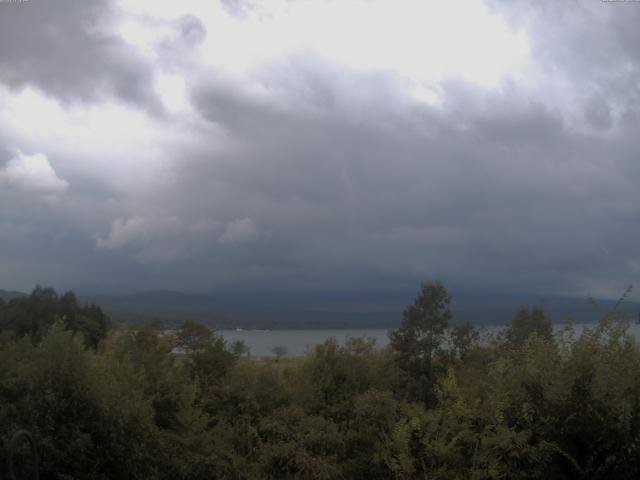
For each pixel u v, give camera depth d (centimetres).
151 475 818
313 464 913
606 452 694
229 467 917
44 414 749
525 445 717
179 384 1068
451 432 816
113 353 1145
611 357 755
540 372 757
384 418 951
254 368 1228
